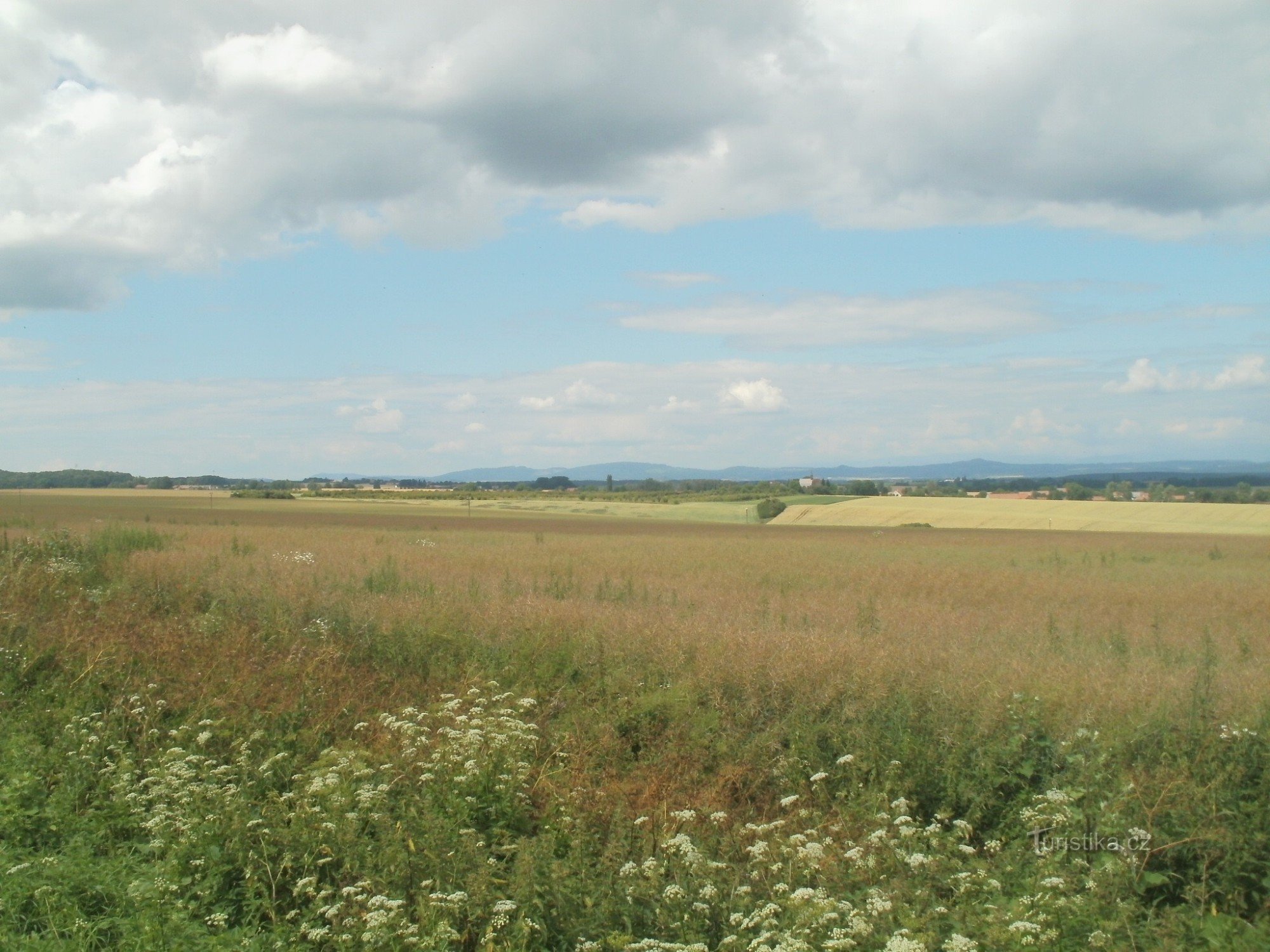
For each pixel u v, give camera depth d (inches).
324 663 443.8
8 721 353.1
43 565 693.3
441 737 338.6
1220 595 847.1
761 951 197.9
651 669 419.5
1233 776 268.5
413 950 210.4
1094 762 285.6
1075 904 219.8
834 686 367.6
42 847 261.3
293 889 240.1
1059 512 3474.4
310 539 1501.0
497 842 269.6
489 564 1060.5
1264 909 231.1
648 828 284.0
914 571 1069.8
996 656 457.7
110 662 420.5
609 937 217.5
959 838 271.3
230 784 302.2
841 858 250.1
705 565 1128.8
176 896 236.1
